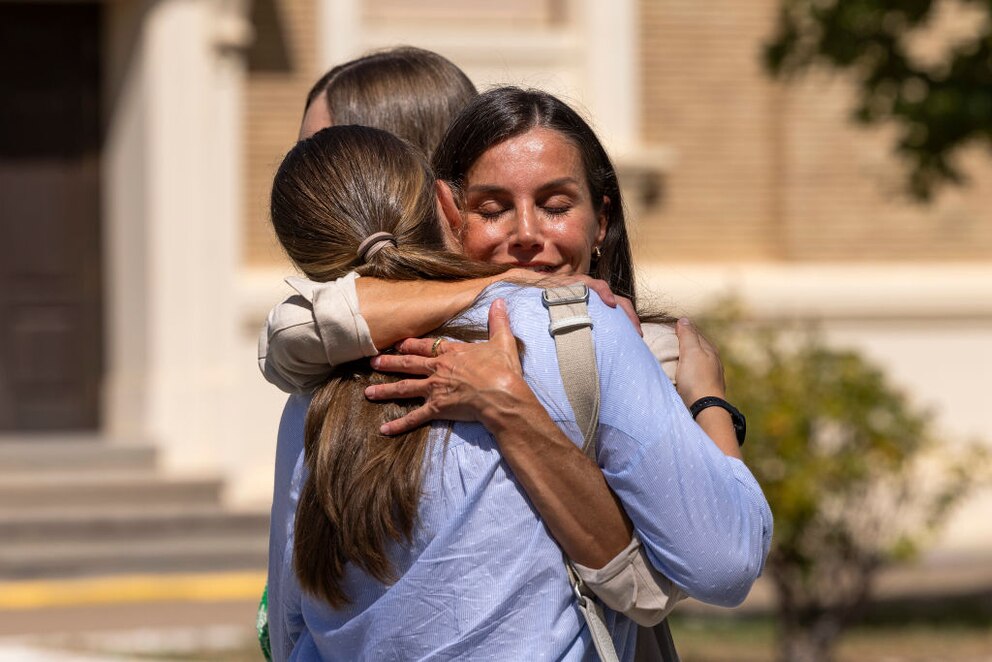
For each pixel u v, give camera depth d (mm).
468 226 4574
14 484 20438
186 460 21547
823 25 14938
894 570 21969
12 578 19594
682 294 23203
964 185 15766
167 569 20078
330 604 4133
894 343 24047
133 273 22031
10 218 22266
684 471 3922
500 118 4574
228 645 16281
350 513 3998
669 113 24047
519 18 23703
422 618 3977
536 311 4090
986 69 14406
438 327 4152
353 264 4344
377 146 4504
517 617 3965
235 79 21938
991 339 24297
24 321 22344
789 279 23750
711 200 24109
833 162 24281
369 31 23156
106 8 22156
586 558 3973
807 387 14562
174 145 21547
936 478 21750
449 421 4031
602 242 4824
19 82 22156
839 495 14656
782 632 15234
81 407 22500
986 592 20219
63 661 14906
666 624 4473
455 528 3959
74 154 22297
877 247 24359
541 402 3986
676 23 24062
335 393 4148
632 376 3998
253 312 22016
